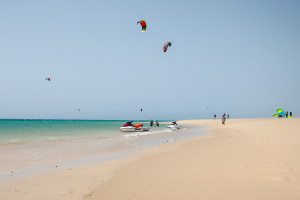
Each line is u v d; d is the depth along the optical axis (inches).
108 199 289.7
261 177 354.6
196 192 302.4
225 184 329.1
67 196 308.8
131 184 344.8
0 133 1505.9
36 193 324.5
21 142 932.6
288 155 503.5
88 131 1812.3
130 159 551.2
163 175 385.1
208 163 459.2
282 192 294.2
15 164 515.2
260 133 1064.8
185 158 522.9
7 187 353.4
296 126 1272.1
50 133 1529.3
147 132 1681.8
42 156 614.5
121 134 1450.5
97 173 422.0
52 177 403.5
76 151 698.8
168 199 283.1
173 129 2038.6
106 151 697.0
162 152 633.6
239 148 634.2
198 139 983.0
